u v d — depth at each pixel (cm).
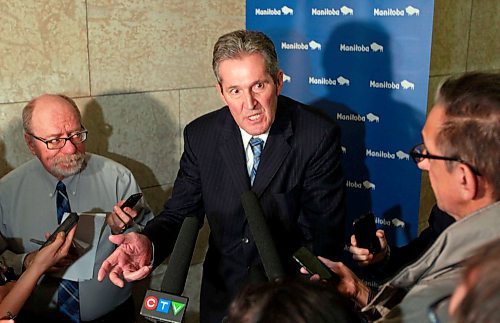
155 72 284
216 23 300
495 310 52
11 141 248
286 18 276
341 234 198
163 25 281
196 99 301
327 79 269
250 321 74
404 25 242
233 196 191
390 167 257
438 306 78
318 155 190
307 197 194
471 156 101
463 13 345
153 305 114
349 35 259
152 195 295
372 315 117
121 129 277
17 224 221
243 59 170
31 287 188
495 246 56
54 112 212
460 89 104
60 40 252
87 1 256
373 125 259
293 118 194
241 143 192
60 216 223
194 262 319
